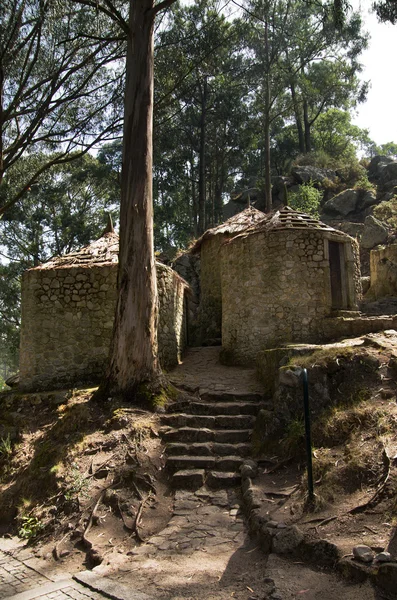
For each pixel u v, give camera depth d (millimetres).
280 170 35312
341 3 11039
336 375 7234
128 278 9016
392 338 8312
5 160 12531
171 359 12078
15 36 11297
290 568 4250
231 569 4523
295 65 26156
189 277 22141
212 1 15719
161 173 30766
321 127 37188
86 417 8352
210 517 5703
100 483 6766
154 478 6723
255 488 5910
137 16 9508
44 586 4656
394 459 5168
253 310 11594
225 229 16141
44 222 30734
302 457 6359
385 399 6539
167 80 14711
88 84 13695
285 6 21609
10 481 7812
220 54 20250
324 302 11312
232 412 8148
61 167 25219
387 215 21953
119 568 4863
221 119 28391
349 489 5207
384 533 4250
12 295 30203
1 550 5957
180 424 7891
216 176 32312
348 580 3893
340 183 27391
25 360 10969
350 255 12102
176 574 4551
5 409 9828
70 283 11141
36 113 12984
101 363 10852
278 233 11539
